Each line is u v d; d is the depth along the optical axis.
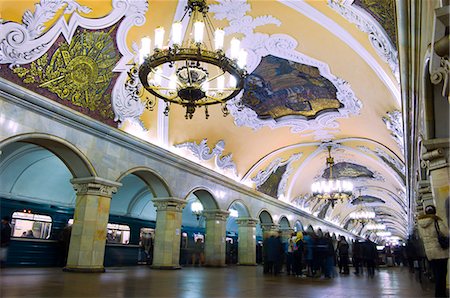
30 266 11.78
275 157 18.83
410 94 6.02
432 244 5.01
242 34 9.70
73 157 9.45
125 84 10.32
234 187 16.92
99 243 9.68
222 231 15.61
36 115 8.34
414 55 4.56
